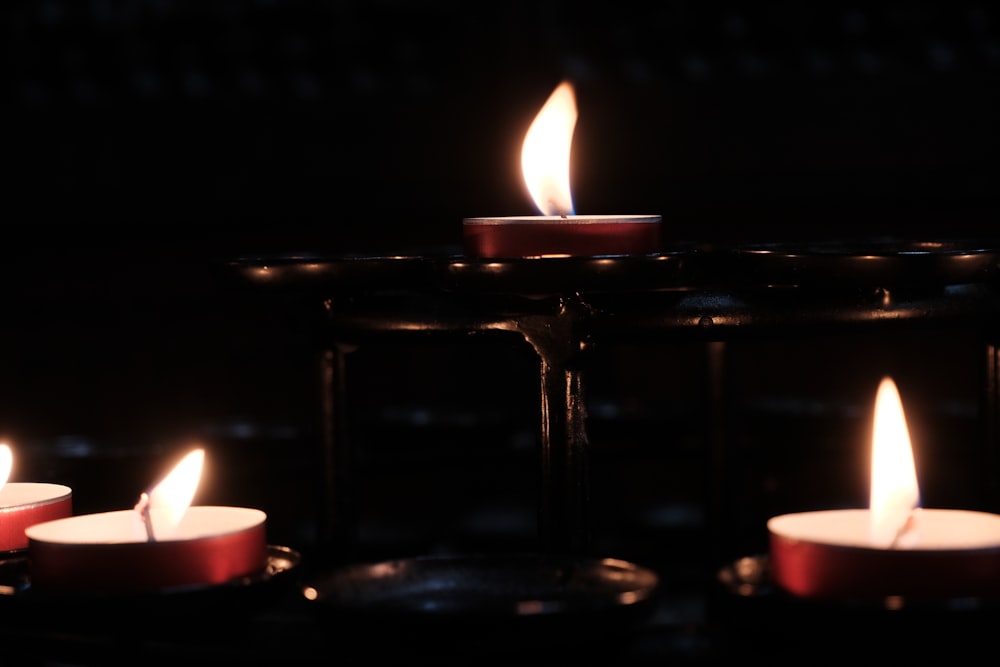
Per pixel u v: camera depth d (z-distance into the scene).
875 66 1.14
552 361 0.48
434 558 0.46
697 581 0.60
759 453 0.67
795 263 0.47
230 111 1.16
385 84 1.17
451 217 1.17
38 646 0.45
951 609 0.41
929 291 0.49
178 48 1.19
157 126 1.16
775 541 0.43
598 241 0.48
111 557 0.44
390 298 0.50
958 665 0.41
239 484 0.63
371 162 1.16
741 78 1.14
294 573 0.46
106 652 0.44
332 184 1.16
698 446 0.65
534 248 0.48
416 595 0.45
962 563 0.42
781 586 0.43
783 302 0.48
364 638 0.42
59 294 1.17
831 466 0.72
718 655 0.42
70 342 1.18
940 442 0.71
